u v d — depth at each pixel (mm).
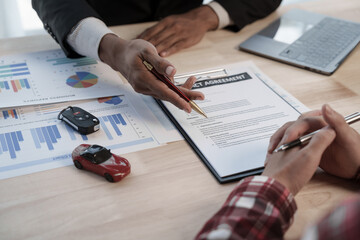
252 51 1067
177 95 788
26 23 2207
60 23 985
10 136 731
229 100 855
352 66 1028
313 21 1219
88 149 662
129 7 1358
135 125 781
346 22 1211
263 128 768
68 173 657
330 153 642
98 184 638
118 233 554
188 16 1153
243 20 1194
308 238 324
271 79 951
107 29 964
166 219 579
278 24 1198
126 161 661
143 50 826
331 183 651
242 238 481
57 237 546
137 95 884
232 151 710
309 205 605
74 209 591
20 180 638
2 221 568
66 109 784
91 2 1311
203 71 972
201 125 779
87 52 972
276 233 508
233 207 526
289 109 829
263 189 546
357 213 292
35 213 583
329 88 928
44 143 719
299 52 1060
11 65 972
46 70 960
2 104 816
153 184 642
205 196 623
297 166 581
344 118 688
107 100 860
